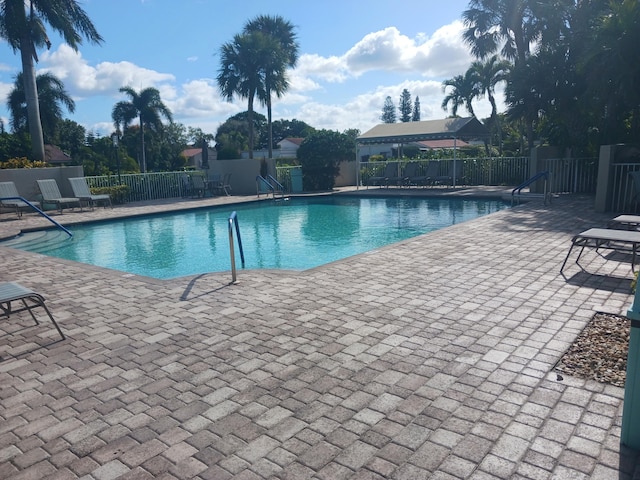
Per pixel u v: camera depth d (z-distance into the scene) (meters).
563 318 4.47
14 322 5.06
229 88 26.02
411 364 3.65
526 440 2.65
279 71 26.55
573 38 16.08
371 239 11.73
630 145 11.48
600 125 15.48
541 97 16.58
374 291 5.62
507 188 19.52
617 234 5.91
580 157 16.02
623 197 11.31
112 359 4.00
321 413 3.02
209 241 11.95
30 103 20.55
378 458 2.55
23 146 31.48
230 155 31.38
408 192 19.55
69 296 6.02
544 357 3.67
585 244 6.16
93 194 17.58
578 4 17.45
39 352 4.22
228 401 3.22
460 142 43.38
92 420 3.06
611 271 6.07
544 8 18.22
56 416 3.13
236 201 18.12
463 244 8.26
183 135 67.81
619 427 2.73
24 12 20.02
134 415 3.10
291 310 5.05
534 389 3.20
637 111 14.25
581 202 13.46
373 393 3.24
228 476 2.46
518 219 10.87
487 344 3.96
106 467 2.58
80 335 4.61
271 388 3.38
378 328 4.43
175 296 5.78
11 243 11.66
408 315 4.75
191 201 18.94
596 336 4.00
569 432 2.71
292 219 15.08
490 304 4.97
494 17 22.39
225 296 5.67
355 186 25.12
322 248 10.84
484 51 23.41
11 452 2.75
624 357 3.58
